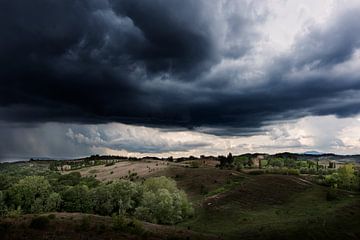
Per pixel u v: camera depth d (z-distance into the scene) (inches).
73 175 7337.6
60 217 2369.6
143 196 3998.5
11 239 1636.3
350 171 6727.4
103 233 1942.7
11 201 4188.0
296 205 5000.0
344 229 3472.0
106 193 3973.9
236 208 4857.3
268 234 3297.2
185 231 2677.2
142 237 2016.5
